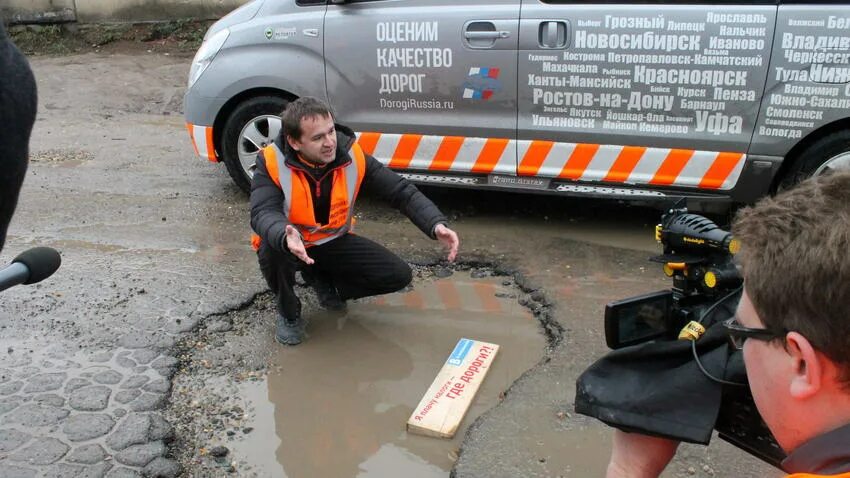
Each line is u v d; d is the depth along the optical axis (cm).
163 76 966
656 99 438
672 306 151
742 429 142
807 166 434
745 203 450
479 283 428
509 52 452
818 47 408
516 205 537
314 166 348
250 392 330
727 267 148
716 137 435
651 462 148
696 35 422
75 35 1109
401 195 366
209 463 284
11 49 113
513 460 278
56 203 548
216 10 1112
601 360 145
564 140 459
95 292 408
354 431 306
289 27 495
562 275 427
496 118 467
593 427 295
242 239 486
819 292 100
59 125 791
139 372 337
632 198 459
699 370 135
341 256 374
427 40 465
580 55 441
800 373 107
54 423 300
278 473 280
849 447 101
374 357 358
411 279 393
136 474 274
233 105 527
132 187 586
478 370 340
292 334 367
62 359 345
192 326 376
